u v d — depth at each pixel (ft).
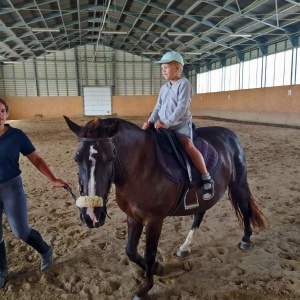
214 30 48.65
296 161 21.16
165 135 6.95
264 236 10.07
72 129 5.73
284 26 42.57
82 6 49.19
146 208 6.45
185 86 6.57
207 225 11.07
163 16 49.32
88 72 79.20
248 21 44.01
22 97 75.66
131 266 8.41
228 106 63.62
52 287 7.57
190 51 70.23
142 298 6.87
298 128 40.01
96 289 7.45
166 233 10.48
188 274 8.01
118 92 81.82
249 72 57.82
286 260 8.53
